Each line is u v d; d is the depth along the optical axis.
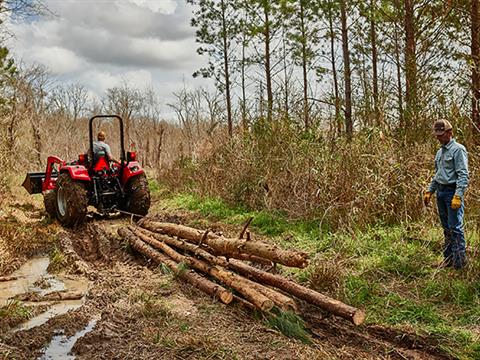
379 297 5.34
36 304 5.71
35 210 11.80
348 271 6.06
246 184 10.23
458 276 5.60
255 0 15.13
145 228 8.30
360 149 8.38
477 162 6.99
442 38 9.77
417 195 7.58
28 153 18.70
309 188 8.88
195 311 5.16
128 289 5.87
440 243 6.66
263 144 10.38
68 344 4.60
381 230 7.36
